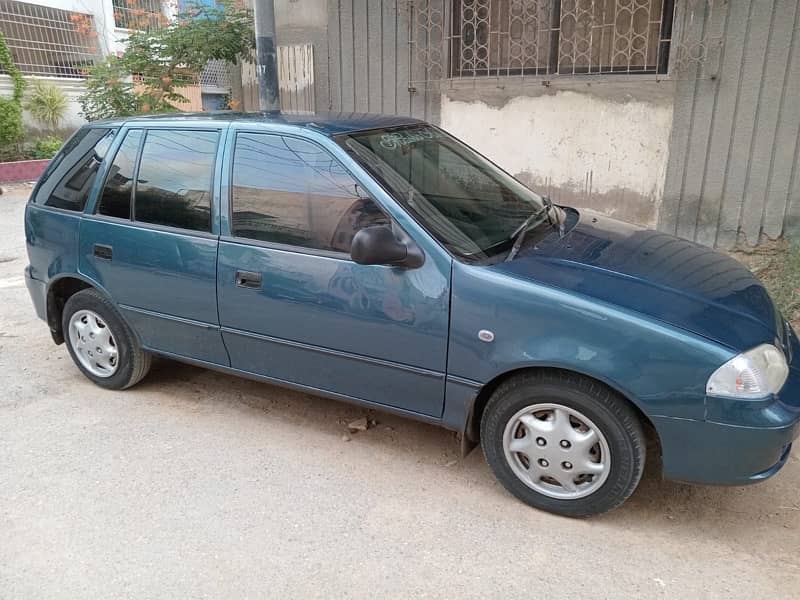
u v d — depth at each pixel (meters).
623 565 2.74
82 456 3.59
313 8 7.86
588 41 6.45
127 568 2.76
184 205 3.74
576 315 2.78
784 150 5.83
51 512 3.12
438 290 3.02
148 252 3.83
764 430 2.60
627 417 2.78
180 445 3.70
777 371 2.74
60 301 4.55
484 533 2.95
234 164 3.59
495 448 3.11
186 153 3.76
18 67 14.12
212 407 4.15
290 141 3.46
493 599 2.57
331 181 3.32
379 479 3.37
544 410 2.95
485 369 2.97
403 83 7.51
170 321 3.89
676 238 3.80
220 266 3.58
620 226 3.86
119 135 4.06
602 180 6.64
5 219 9.52
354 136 3.50
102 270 4.06
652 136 6.29
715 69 5.88
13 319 5.68
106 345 4.27
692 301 2.89
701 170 6.18
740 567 2.73
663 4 6.02
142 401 4.23
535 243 3.34
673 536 2.92
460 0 6.95
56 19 14.69
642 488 3.27
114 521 3.05
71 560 2.81
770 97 5.76
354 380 3.39
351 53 7.75
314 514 3.10
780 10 5.54
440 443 3.71
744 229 6.16
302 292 3.35
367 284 3.18
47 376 4.60
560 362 2.79
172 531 2.98
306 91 8.23
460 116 7.23
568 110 6.61
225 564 2.78
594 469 2.89
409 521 3.04
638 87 6.22
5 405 4.17
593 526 2.99
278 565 2.77
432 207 3.28
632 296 2.84
